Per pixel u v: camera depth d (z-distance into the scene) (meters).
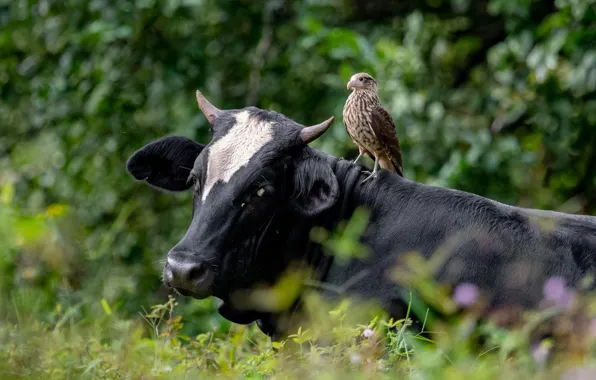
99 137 26.81
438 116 23.64
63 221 23.44
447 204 14.26
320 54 25.42
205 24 26.56
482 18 27.38
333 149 24.03
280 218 14.29
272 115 14.58
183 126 25.44
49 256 21.34
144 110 26.41
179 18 25.70
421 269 13.52
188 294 13.66
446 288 13.65
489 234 13.88
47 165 27.50
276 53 27.05
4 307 17.20
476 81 25.58
